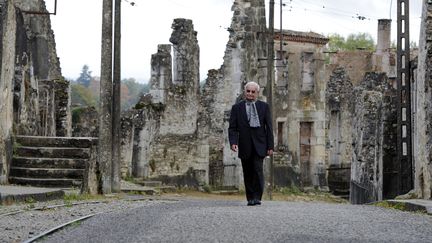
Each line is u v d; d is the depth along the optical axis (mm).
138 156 42312
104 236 12680
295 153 51562
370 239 12430
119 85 28656
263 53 47250
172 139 44344
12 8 25531
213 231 12992
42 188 22688
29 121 29375
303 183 52125
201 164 45938
